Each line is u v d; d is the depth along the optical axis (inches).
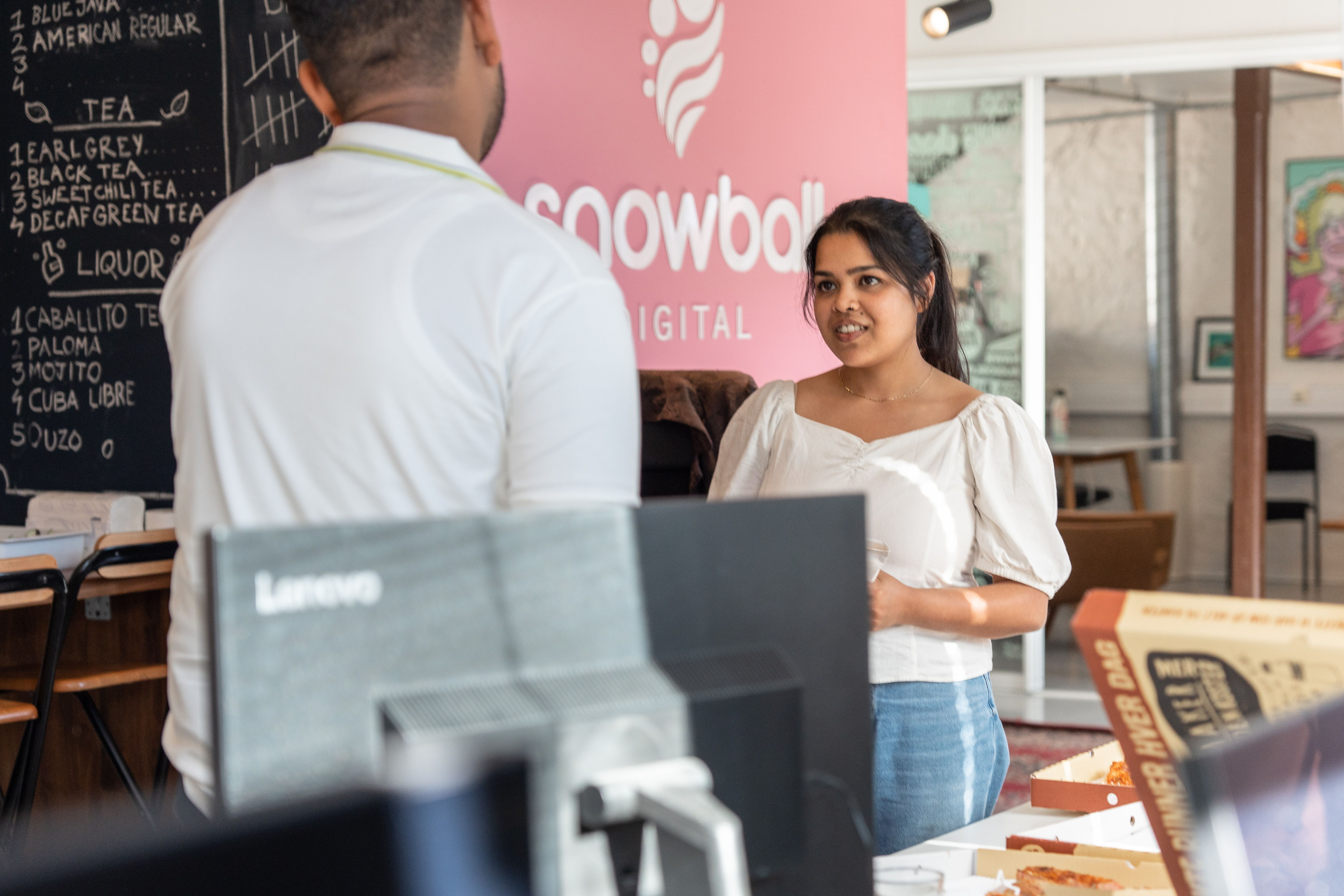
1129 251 326.6
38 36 136.3
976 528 76.4
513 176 121.3
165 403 133.6
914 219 77.7
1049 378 337.1
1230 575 320.5
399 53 45.1
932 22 191.8
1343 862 29.9
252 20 125.0
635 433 46.4
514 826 25.8
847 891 33.2
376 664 26.3
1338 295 308.7
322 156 45.9
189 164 130.0
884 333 76.5
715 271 148.8
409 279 42.7
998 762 77.4
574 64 127.8
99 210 135.0
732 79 150.1
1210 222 319.9
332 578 26.0
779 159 159.0
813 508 32.4
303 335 43.2
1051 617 258.1
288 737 25.5
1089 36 205.3
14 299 140.6
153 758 132.2
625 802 27.1
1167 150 320.5
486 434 43.9
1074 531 250.8
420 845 24.0
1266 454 311.6
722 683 30.0
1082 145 328.2
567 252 45.0
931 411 77.8
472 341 42.9
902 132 182.9
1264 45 199.2
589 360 44.3
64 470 139.6
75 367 137.9
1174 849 37.2
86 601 134.2
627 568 29.4
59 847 20.4
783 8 158.2
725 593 30.8
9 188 139.6
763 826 30.5
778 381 86.1
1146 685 35.2
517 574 28.0
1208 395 323.6
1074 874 50.9
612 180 133.5
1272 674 33.3
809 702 32.3
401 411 42.7
